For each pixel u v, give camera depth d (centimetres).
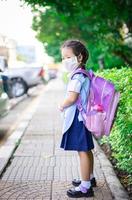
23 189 378
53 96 1370
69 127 354
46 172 429
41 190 375
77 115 354
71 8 816
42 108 1000
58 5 792
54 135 637
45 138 613
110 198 355
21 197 358
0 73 702
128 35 809
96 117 344
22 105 1145
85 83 350
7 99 702
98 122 343
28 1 686
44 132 664
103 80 352
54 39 1445
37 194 365
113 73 461
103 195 362
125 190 375
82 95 350
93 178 378
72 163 462
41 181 400
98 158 478
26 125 738
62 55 359
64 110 359
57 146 553
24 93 1363
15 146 557
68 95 350
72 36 1163
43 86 2061
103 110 347
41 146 554
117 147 411
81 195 357
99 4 757
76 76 349
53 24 1331
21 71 1355
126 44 897
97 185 387
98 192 369
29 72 1360
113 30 817
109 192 369
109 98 347
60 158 486
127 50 879
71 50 353
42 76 1388
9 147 548
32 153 512
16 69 1353
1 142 626
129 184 390
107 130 346
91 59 1141
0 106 651
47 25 1348
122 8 722
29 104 1169
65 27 1215
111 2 726
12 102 1214
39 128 704
